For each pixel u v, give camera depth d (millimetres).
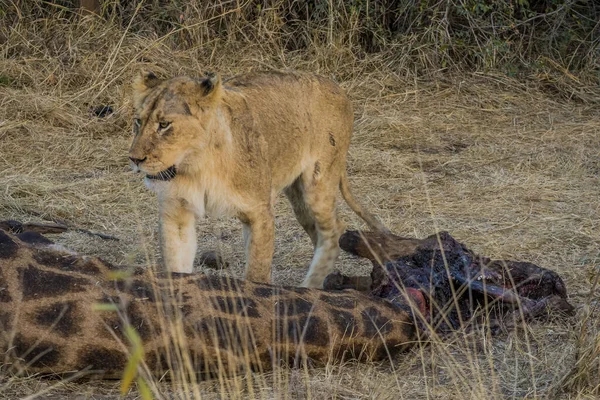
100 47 18766
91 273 6898
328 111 10266
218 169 8656
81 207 12695
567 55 21406
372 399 6938
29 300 6672
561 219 12336
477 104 19156
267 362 7160
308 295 7422
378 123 17453
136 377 6785
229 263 10453
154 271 7156
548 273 8938
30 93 16938
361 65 20266
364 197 13500
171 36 19906
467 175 14789
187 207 8820
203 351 6914
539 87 20219
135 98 8602
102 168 14648
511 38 21562
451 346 7965
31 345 6641
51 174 14180
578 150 16047
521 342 8180
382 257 9117
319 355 7297
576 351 7488
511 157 15695
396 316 7648
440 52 20391
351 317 7422
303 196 10312
